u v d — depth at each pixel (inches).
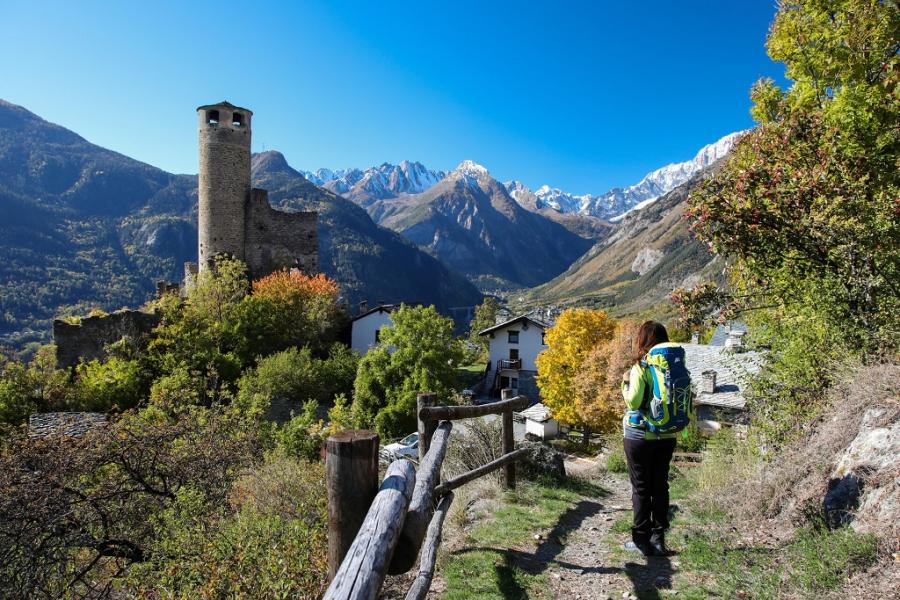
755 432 267.0
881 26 340.2
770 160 314.5
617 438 447.8
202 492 340.5
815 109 364.2
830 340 237.3
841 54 356.2
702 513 215.6
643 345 168.9
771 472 214.7
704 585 147.7
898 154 298.5
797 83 389.7
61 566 313.0
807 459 195.2
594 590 154.6
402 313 1082.7
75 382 1047.6
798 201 252.7
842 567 130.6
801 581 131.2
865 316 231.1
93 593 306.2
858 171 272.1
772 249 273.0
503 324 1753.2
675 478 317.4
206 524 271.4
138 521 342.3
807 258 263.6
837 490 166.9
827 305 237.5
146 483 366.6
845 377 212.4
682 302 309.4
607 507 251.8
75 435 444.1
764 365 279.7
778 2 389.4
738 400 831.1
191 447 399.9
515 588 160.1
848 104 313.3
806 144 299.4
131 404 1000.9
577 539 201.2
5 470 328.2
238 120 1644.9
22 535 301.3
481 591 160.4
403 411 987.3
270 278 1550.2
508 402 258.7
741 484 228.1
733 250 287.3
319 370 1213.7
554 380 1125.7
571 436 1226.0
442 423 186.7
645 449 166.2
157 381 1019.3
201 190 1617.9
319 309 1539.1
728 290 312.3
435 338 1063.0
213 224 1611.7
